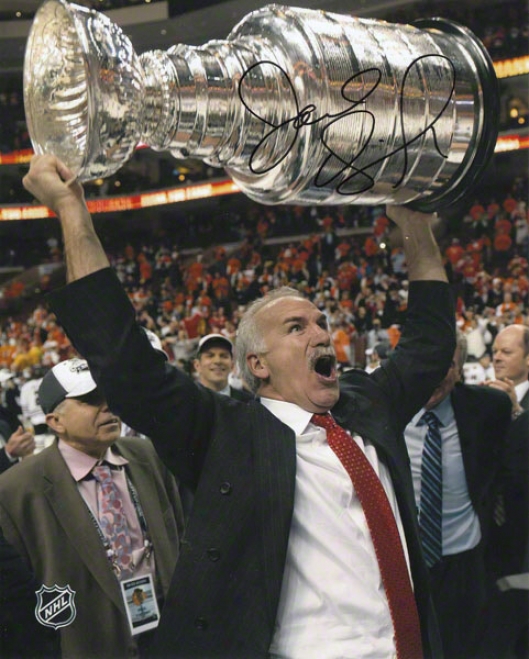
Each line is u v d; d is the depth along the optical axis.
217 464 1.46
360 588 1.42
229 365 3.57
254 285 14.48
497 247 12.48
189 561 1.42
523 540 2.72
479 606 2.64
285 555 1.40
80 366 2.21
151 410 1.42
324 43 1.40
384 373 1.70
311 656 1.38
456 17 10.57
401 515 1.55
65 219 1.36
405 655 1.41
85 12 1.28
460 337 2.82
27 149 12.00
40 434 4.83
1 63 7.91
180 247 15.72
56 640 1.99
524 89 11.79
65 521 2.10
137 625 2.08
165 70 1.30
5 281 16.72
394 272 12.91
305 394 1.56
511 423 2.79
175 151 1.38
